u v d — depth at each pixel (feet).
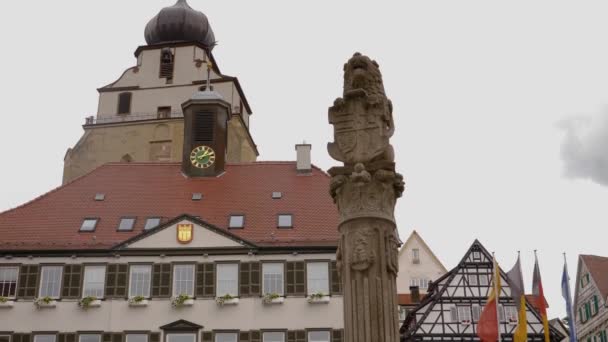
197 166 165.78
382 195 46.47
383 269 45.01
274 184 160.25
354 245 45.52
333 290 138.31
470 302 150.82
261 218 149.18
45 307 138.51
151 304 138.31
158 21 230.48
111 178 163.94
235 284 139.44
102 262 141.59
